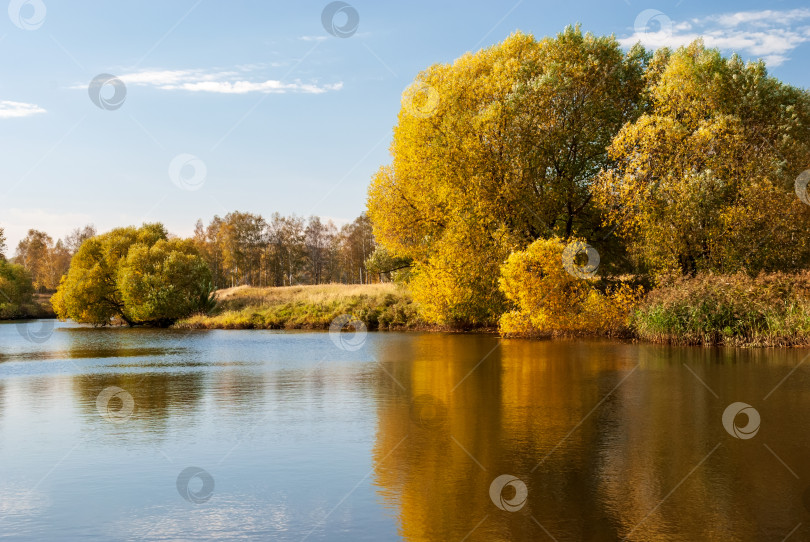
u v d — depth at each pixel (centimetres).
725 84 2694
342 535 562
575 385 1358
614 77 3041
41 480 733
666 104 2798
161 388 1427
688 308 2244
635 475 718
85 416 1108
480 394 1266
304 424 1015
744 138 2545
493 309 2895
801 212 2519
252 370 1747
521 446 851
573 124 2881
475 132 2850
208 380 1550
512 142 2764
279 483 714
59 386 1480
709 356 1847
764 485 680
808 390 1256
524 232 2966
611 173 2697
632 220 2692
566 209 3133
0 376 1680
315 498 662
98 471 767
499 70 2902
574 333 2600
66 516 619
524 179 2797
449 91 2986
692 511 606
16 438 940
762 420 995
